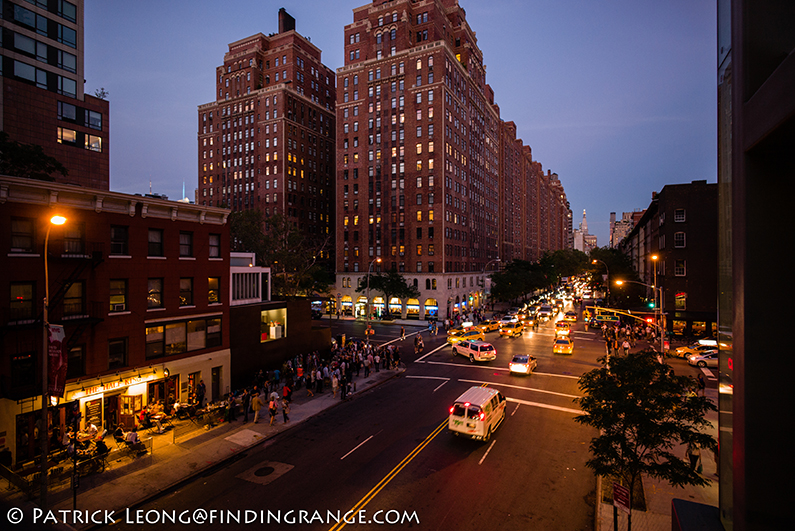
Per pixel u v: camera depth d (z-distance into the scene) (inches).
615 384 458.0
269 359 1152.2
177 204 893.2
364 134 2765.7
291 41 3538.4
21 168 959.0
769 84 173.9
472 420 681.0
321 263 3631.9
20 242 667.4
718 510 288.5
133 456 648.4
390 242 2677.2
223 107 3604.8
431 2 2704.2
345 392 962.1
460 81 2869.1
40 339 671.1
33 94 1373.0
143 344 827.4
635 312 1919.3
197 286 944.3
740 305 207.9
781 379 195.0
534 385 1056.8
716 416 813.9
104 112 1561.3
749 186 201.5
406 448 673.6
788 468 193.5
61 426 697.6
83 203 745.0
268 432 759.1
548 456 638.5
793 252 193.9
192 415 827.4
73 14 1487.5
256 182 3385.8
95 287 756.0
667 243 1793.8
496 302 3521.2
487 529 455.5
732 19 220.4
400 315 2637.8
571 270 4987.7
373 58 2783.0
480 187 3312.0
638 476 549.3
